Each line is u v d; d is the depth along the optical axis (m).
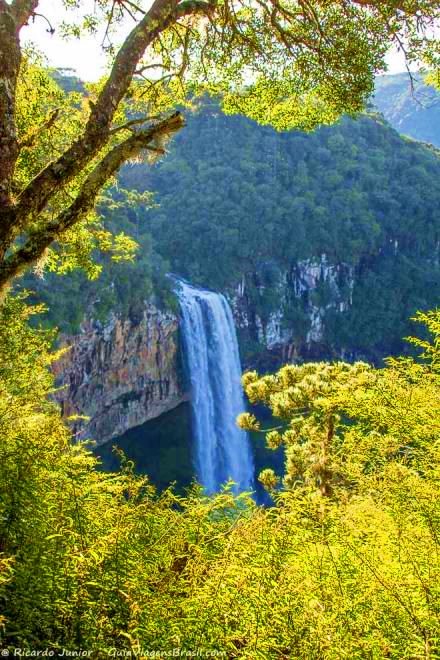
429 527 3.42
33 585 2.45
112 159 4.40
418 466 5.14
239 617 2.26
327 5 5.93
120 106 7.17
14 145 3.85
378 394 6.05
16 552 2.65
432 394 5.82
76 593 2.42
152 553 2.97
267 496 51.16
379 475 4.64
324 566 2.83
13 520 2.77
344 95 6.25
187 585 2.67
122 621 2.37
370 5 5.63
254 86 6.97
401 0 5.27
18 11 4.04
